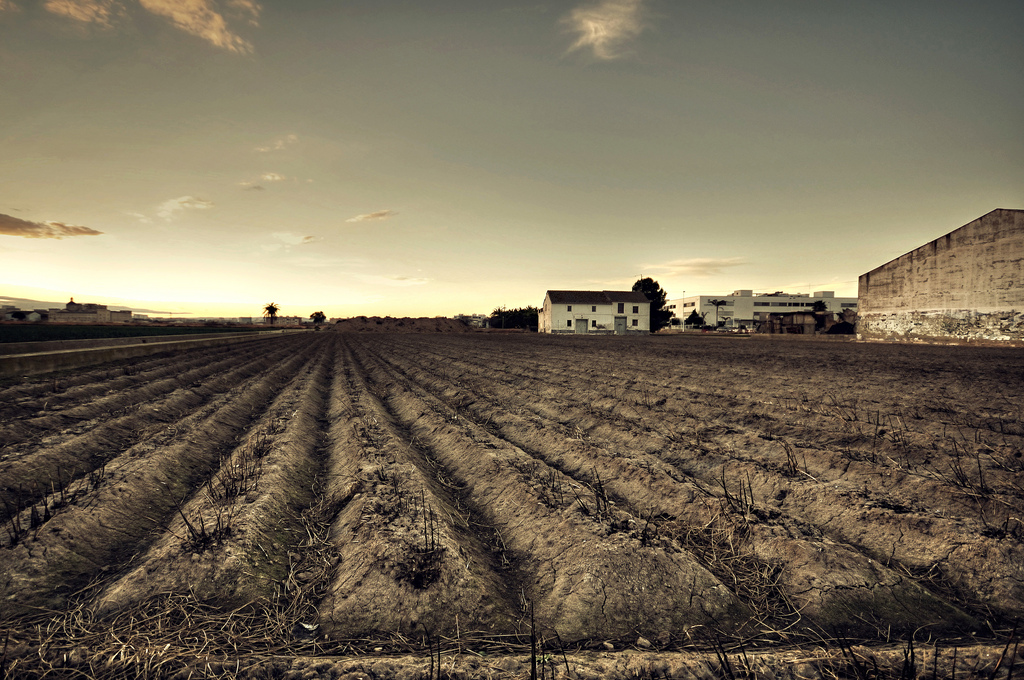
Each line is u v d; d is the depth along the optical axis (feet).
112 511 14.07
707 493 15.44
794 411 27.20
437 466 21.08
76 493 14.89
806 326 174.19
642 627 9.59
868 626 9.55
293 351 95.25
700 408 29.40
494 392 38.70
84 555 11.99
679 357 65.62
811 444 20.89
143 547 12.85
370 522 13.57
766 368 48.49
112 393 32.37
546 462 21.22
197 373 46.29
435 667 8.28
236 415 29.71
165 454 19.30
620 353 76.59
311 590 10.91
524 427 26.50
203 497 15.66
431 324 394.52
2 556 11.22
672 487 16.10
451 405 35.45
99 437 21.57
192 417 27.07
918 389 33.14
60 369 45.47
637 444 22.50
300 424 27.40
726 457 19.25
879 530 13.09
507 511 15.43
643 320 230.07
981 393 30.99
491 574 11.76
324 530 14.40
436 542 12.33
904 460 18.04
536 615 10.09
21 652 8.48
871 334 102.12
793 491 15.81
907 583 10.70
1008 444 19.71
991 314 78.74
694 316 302.86
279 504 15.56
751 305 365.20
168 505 15.71
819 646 8.98
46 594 10.31
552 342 125.59
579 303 226.79
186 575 10.88
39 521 12.85
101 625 9.30
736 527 13.41
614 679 8.06
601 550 11.84
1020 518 12.78
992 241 78.23
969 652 8.56
